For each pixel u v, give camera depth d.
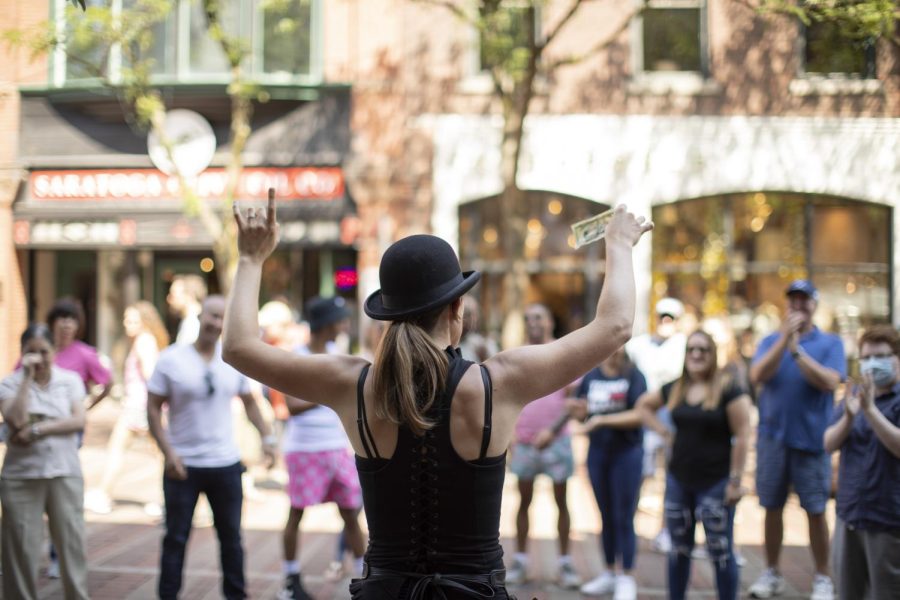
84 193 19.06
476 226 18.73
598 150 18.28
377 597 2.87
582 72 18.30
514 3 14.85
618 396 7.77
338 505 7.46
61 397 6.62
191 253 20.66
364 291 18.59
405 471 2.89
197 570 8.42
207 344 6.82
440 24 18.50
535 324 8.09
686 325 12.73
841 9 9.06
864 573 5.81
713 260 18.41
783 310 18.31
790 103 17.77
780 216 18.31
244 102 15.78
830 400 7.74
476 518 2.88
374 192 18.56
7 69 12.55
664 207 18.45
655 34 18.30
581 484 13.45
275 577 8.18
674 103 18.20
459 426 2.88
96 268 20.66
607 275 3.03
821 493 7.63
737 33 17.97
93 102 18.55
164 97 18.27
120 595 7.50
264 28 18.66
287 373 3.03
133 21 13.95
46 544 9.28
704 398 6.71
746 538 10.01
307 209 18.59
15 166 18.91
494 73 14.29
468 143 18.48
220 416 6.82
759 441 7.95
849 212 18.16
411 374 2.85
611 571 7.84
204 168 18.61
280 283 19.45
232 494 6.80
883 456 5.53
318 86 18.47
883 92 15.97
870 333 5.79
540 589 7.99
